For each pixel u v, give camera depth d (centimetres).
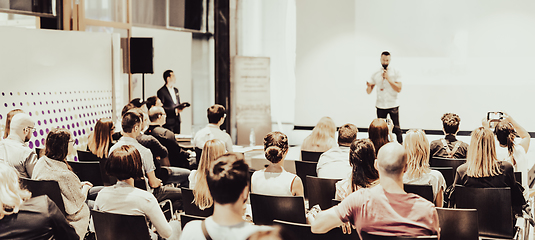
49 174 304
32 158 381
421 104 948
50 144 309
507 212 285
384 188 204
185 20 945
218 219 147
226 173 145
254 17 1013
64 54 607
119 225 245
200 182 297
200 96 1023
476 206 294
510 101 890
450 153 455
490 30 891
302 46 1018
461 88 920
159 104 643
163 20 902
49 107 586
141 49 727
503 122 379
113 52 684
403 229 197
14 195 189
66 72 611
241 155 154
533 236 394
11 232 188
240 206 148
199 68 1018
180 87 946
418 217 198
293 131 1032
